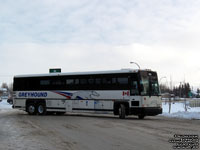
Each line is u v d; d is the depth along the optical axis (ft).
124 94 69.31
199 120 65.67
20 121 62.49
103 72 73.41
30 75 85.87
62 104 79.46
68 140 35.86
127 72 69.56
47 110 82.02
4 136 39.42
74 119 67.97
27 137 38.47
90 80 75.36
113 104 70.90
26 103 85.35
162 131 44.24
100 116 80.38
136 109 67.26
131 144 32.76
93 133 42.34
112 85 71.51
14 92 87.76
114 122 59.93
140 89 67.26
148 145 32.07
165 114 83.71
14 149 29.96
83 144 32.89
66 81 79.51
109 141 34.94
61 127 50.49
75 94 77.41
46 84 82.89
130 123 57.62
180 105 153.17
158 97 69.46
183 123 57.52
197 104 135.74
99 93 73.36
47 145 32.27
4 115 83.41
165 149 29.86
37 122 60.13
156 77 70.95
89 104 74.74
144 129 46.98
